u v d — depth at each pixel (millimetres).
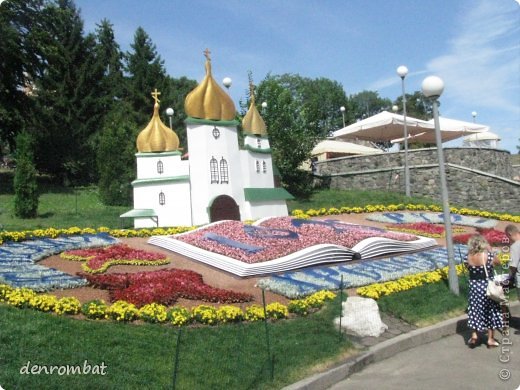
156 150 21359
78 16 39219
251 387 6652
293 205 26719
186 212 20672
